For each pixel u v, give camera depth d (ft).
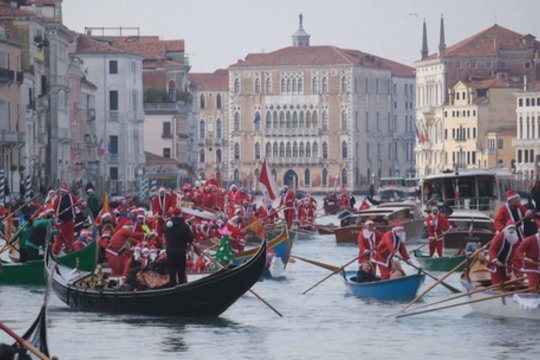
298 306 199.82
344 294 215.10
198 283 178.50
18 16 553.64
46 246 200.75
